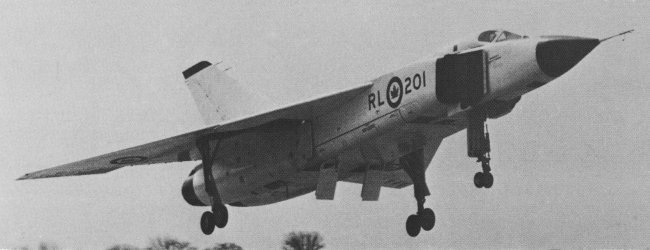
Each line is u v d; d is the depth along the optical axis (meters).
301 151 36.28
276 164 37.31
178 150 39.25
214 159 39.25
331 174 36.16
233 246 38.59
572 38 30.38
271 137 37.50
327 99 34.50
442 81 31.72
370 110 34.03
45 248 43.56
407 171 36.97
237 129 36.72
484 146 32.28
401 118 33.00
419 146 35.16
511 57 30.77
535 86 31.03
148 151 38.19
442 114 32.62
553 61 30.17
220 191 39.91
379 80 34.00
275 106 37.31
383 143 34.75
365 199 36.56
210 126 36.41
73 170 38.91
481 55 31.42
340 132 34.91
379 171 36.47
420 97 32.31
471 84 31.39
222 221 38.03
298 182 38.19
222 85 43.16
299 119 36.16
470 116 32.56
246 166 38.59
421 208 37.09
